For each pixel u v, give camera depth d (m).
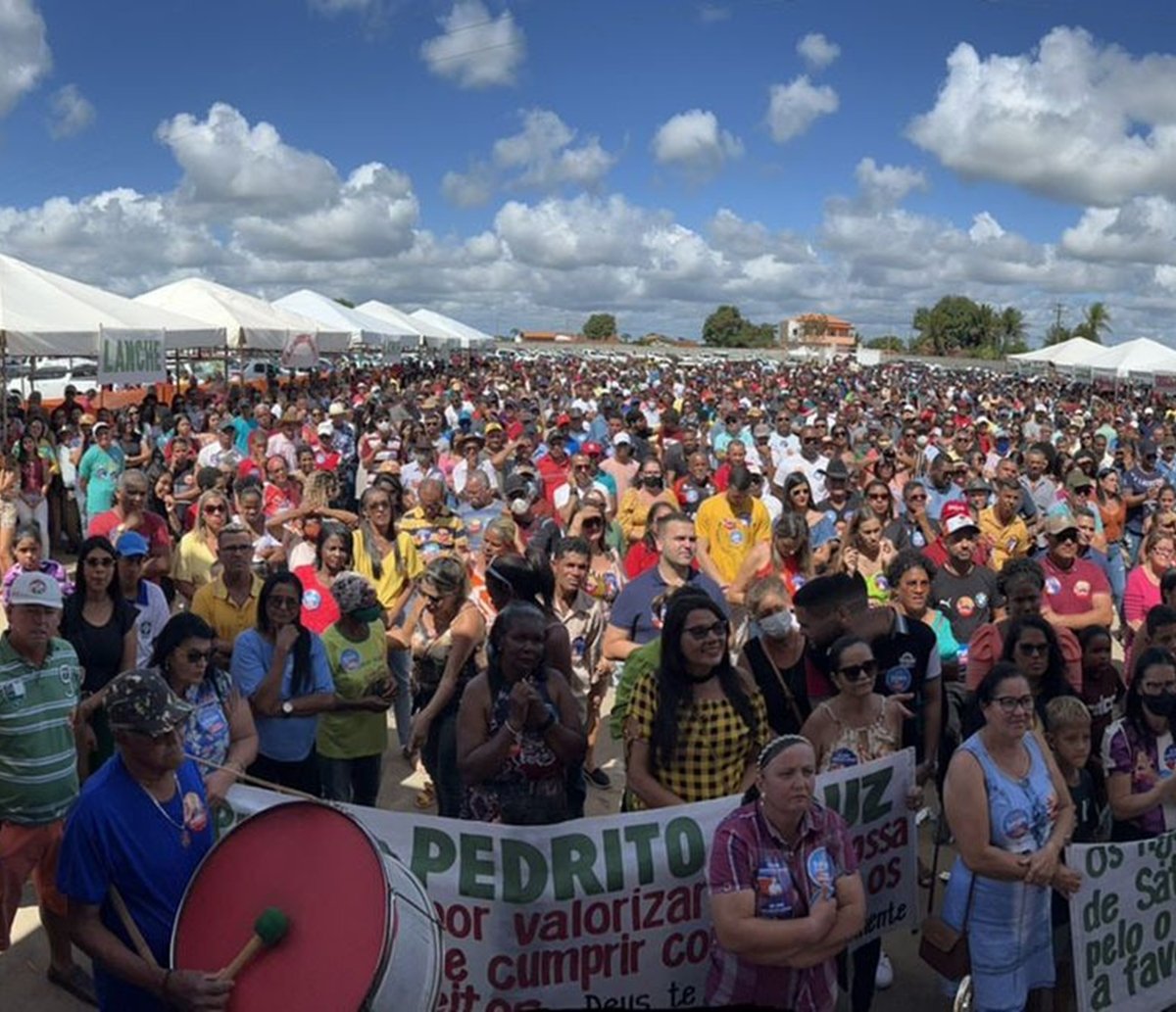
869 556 8.08
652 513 8.70
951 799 4.40
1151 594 8.30
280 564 8.55
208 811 3.81
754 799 3.90
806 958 3.76
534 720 4.48
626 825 4.47
